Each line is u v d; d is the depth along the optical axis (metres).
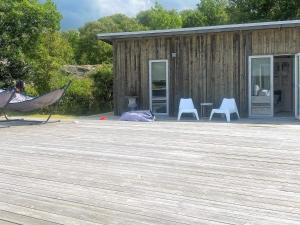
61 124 10.91
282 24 11.55
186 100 12.16
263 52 12.24
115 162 5.60
